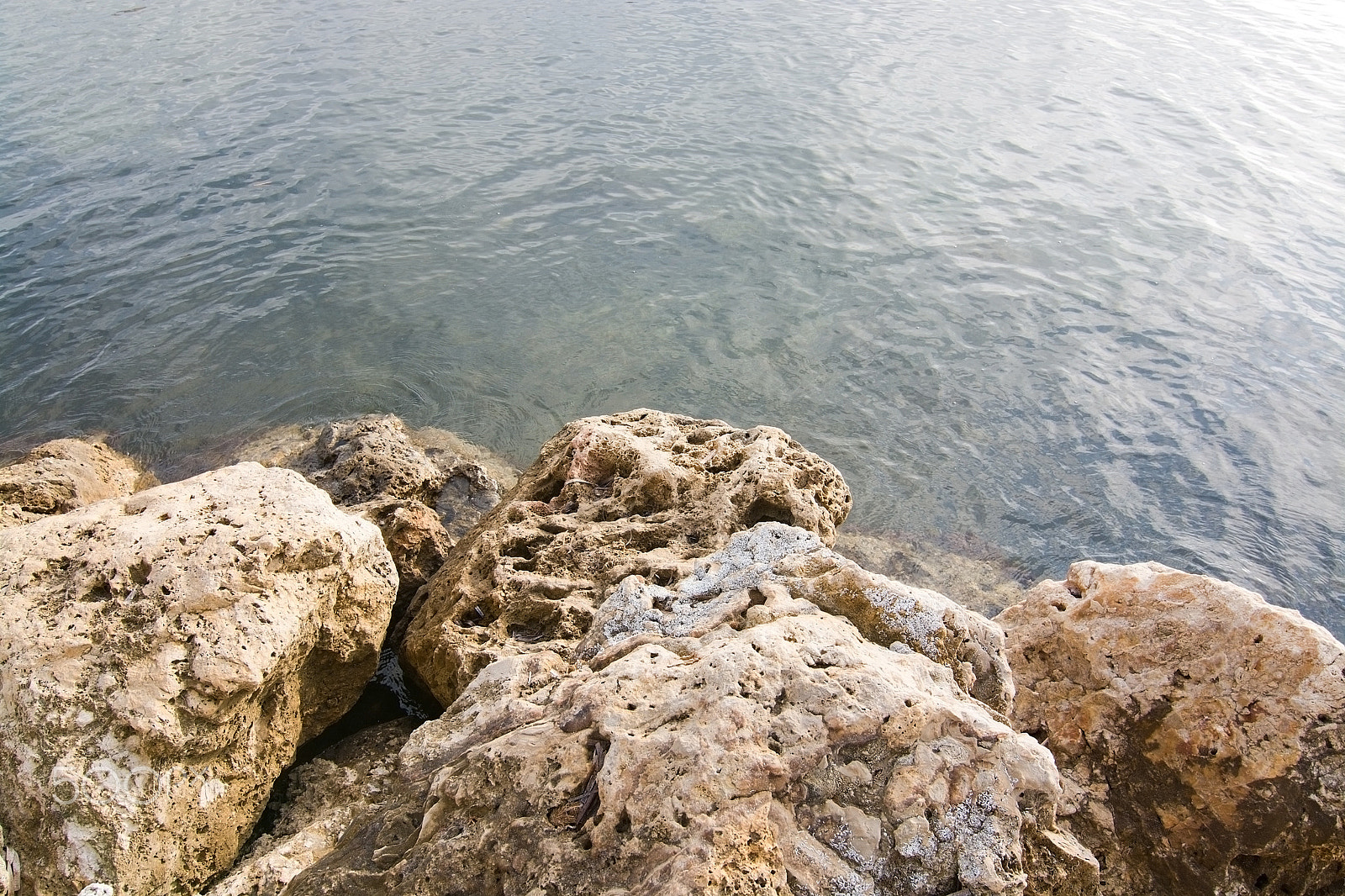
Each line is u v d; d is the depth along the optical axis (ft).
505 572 22.04
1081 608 19.42
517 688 16.67
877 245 48.80
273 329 42.34
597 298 44.62
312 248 47.78
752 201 52.65
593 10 83.35
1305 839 15.80
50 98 62.95
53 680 15.97
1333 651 16.58
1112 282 46.11
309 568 18.71
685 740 13.17
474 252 47.83
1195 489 34.88
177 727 15.94
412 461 32.35
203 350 40.93
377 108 62.85
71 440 33.47
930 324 43.19
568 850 12.50
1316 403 38.68
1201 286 45.83
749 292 45.03
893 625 16.35
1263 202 53.26
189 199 51.55
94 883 14.89
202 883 16.58
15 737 15.60
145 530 18.17
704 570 18.81
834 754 13.33
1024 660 19.83
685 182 54.29
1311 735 16.08
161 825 15.67
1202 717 17.15
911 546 32.83
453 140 58.75
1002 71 70.95
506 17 81.41
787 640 15.01
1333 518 33.65
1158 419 37.93
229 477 20.42
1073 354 41.39
